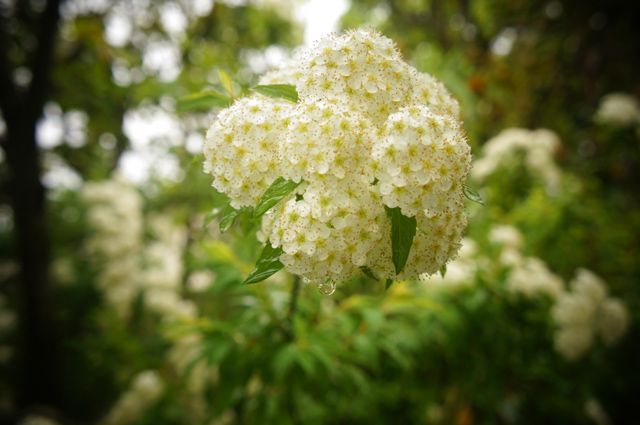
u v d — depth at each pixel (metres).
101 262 5.73
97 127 6.17
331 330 2.42
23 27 5.10
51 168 6.39
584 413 4.10
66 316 5.65
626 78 6.75
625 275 4.94
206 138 1.38
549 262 4.50
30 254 4.92
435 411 4.08
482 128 6.55
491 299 2.97
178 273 5.18
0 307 6.29
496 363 3.19
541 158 4.67
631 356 4.61
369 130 1.26
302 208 1.19
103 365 4.62
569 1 6.59
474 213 3.88
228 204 1.42
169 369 4.51
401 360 2.51
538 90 6.94
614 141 5.59
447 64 4.30
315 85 1.35
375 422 3.53
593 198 5.71
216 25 6.67
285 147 1.24
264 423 2.40
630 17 6.21
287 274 2.35
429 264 1.29
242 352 2.26
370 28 1.52
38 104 4.71
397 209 1.21
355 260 1.20
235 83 1.85
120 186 6.07
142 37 6.57
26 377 5.01
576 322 3.48
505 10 7.24
